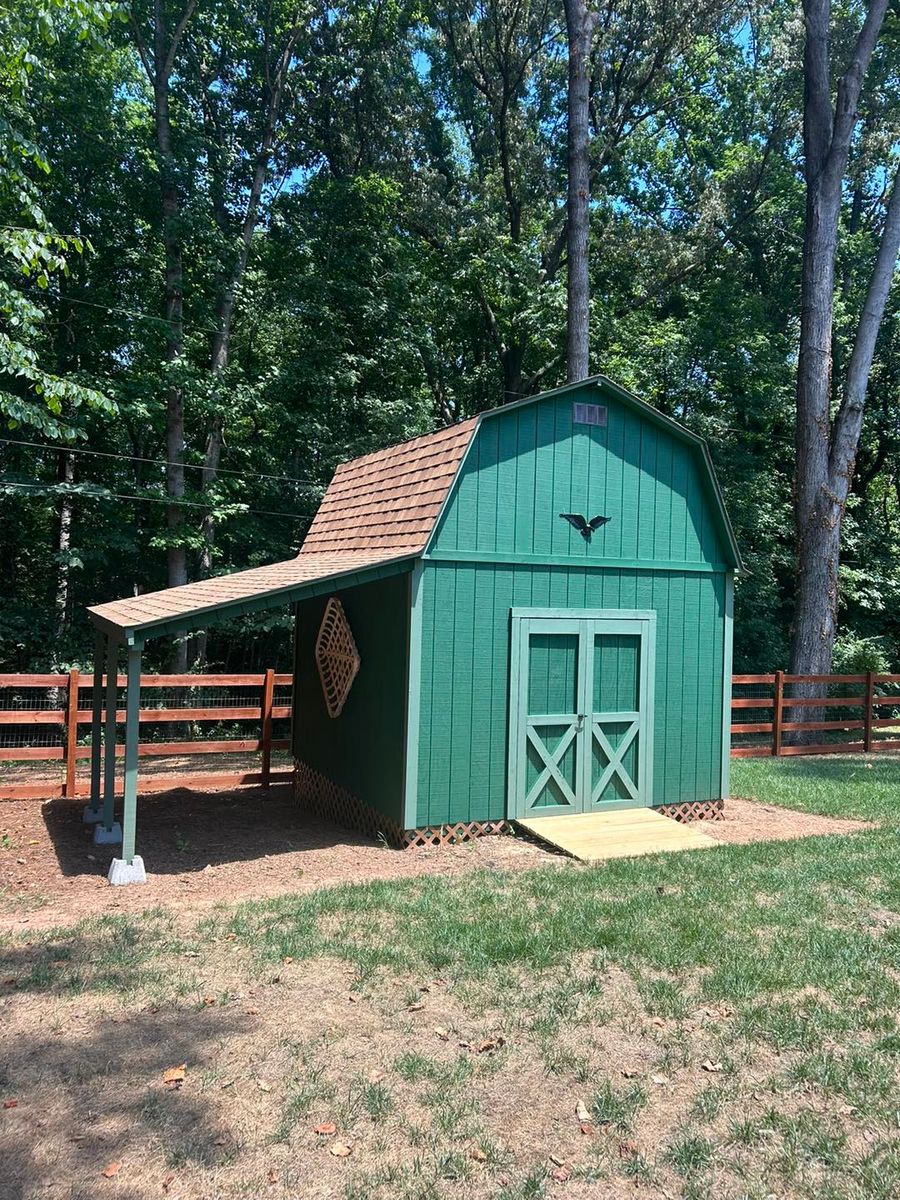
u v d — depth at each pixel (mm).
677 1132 3416
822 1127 3449
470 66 24828
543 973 4836
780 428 23922
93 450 19375
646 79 24406
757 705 14477
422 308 22031
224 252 18109
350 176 21609
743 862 7098
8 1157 3201
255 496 20375
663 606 9109
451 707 7938
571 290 16266
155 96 18844
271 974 4797
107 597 20453
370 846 7895
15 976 4742
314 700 9984
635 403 8820
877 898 6145
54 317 18000
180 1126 3404
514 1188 3090
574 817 8453
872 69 21844
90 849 7832
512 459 8289
